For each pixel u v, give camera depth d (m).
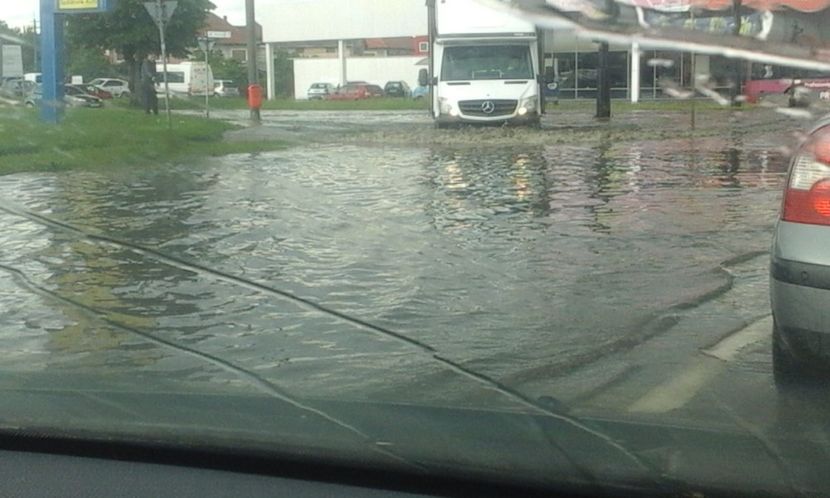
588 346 5.44
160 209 10.60
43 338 5.79
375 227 9.41
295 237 8.93
